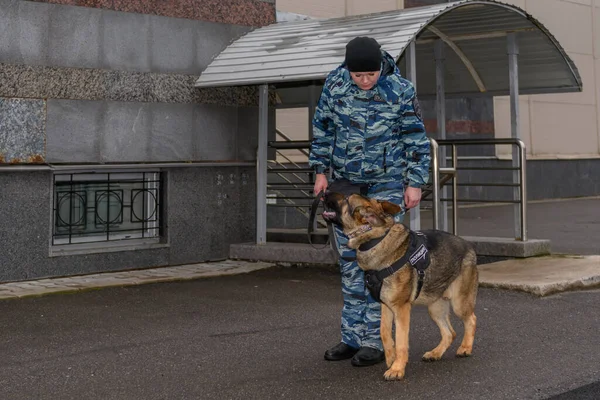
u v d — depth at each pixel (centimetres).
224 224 1000
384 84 521
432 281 513
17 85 827
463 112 1922
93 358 547
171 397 462
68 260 864
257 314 689
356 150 529
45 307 713
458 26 980
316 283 838
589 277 801
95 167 877
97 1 888
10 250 821
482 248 981
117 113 902
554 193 2188
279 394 468
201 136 978
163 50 944
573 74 1046
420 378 500
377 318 532
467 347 549
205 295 774
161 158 941
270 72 895
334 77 536
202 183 978
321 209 1039
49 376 504
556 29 2234
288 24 1027
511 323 651
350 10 1619
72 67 868
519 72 1087
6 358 546
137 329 633
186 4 966
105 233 916
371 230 487
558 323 651
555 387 481
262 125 973
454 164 991
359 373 512
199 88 970
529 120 2144
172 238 952
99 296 766
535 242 966
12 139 823
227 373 512
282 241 1037
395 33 830
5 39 820
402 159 538
